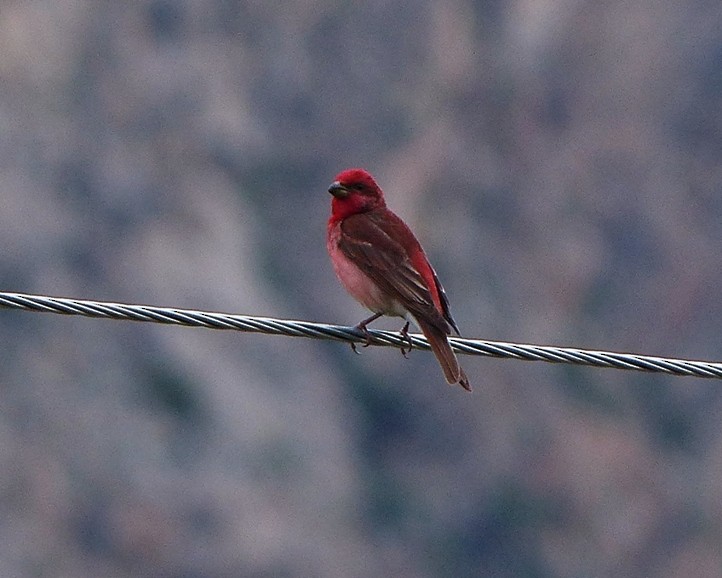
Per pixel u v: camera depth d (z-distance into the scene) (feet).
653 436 109.81
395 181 118.42
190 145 111.14
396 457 104.06
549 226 120.78
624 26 129.29
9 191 100.53
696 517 105.81
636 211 123.24
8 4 108.68
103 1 111.96
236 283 105.19
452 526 102.32
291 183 114.42
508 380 109.60
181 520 90.27
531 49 127.13
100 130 107.86
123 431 92.22
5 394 90.02
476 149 122.01
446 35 124.16
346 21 121.70
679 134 126.52
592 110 126.62
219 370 98.84
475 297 115.03
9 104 104.88
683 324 119.85
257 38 118.62
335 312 108.37
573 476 106.32
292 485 96.94
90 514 88.33
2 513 85.87
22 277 98.17
